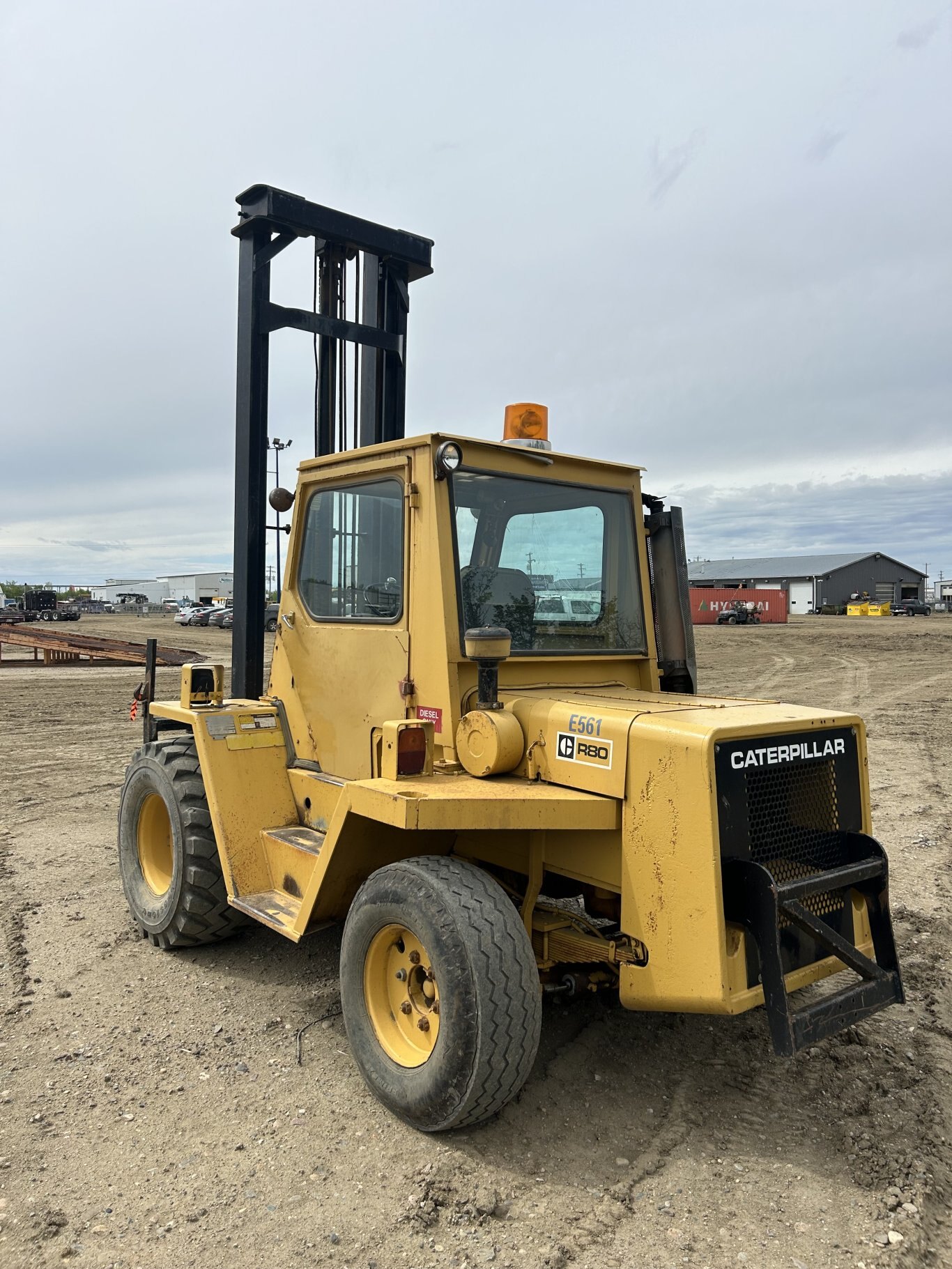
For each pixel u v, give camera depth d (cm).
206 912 447
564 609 389
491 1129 313
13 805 804
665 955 296
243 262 499
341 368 532
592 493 404
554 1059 364
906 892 582
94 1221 264
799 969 312
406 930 319
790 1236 261
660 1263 250
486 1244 256
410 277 558
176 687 1775
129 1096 333
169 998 416
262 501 503
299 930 357
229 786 425
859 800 341
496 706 337
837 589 7725
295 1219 266
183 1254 251
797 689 1830
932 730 1264
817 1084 347
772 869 306
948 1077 354
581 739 320
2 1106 325
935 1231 265
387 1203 274
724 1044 379
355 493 401
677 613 427
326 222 504
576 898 438
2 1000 411
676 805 293
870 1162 297
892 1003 312
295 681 443
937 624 4788
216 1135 309
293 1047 372
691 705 345
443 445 341
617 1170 291
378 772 384
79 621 5394
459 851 380
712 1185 284
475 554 362
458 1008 290
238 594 503
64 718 1352
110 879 591
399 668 370
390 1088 315
